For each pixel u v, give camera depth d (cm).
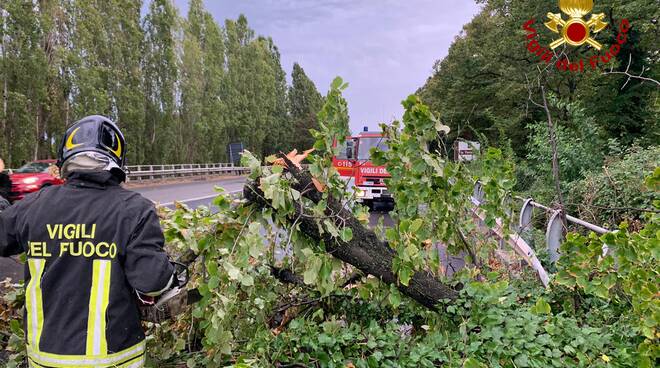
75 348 154
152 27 3766
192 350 275
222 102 5012
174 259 256
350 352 229
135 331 168
